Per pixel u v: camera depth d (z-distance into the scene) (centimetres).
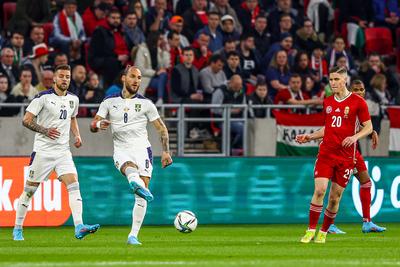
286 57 6025
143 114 3566
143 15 6247
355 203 5031
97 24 6231
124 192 4825
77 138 3834
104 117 3572
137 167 3541
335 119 3534
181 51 6031
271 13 6550
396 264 2906
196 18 6334
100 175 4797
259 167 4969
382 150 5838
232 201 4931
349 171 3566
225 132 5597
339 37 6425
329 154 3547
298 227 4788
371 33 6950
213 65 5766
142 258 3064
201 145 5716
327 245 3625
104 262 2923
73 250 3375
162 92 5772
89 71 5825
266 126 5650
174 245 3622
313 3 7025
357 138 3488
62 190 4684
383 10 7094
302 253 3266
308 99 5866
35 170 3756
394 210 5066
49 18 6309
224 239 3978
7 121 5338
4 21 6519
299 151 5519
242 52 6178
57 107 3716
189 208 4888
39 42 5891
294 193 5009
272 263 2892
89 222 4781
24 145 5369
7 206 4647
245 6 6600
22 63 5678
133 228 3631
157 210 4853
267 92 5919
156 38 5938
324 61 6362
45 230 4531
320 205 3644
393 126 5622
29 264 2866
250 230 4569
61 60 5669
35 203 4653
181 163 4878
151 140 5622
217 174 4919
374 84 6000
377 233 4384
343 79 3519
